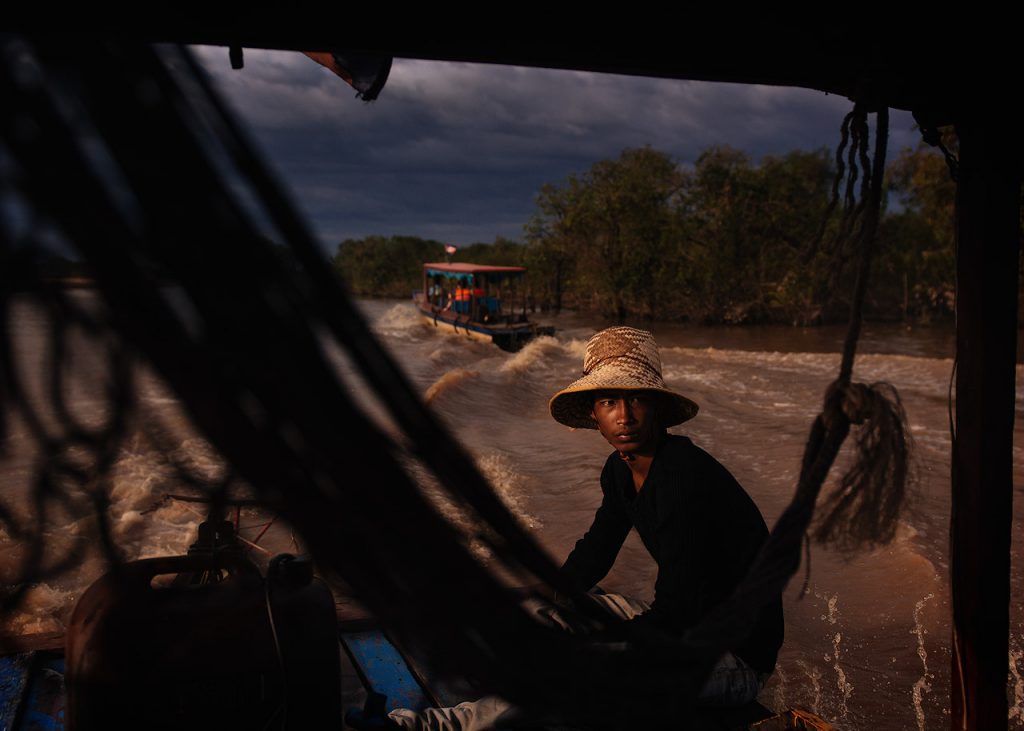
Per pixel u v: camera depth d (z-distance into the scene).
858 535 1.17
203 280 0.64
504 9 1.46
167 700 1.70
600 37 1.54
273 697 1.77
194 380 0.66
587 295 43.97
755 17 1.59
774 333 32.16
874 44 1.65
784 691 4.31
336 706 1.87
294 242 0.66
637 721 1.02
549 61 1.55
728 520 2.24
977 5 1.64
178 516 5.28
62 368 0.63
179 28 1.23
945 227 32.94
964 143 1.98
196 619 1.72
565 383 17.28
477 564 0.83
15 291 0.60
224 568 1.88
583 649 0.98
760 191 37.53
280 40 1.33
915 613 5.12
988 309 2.08
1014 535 6.57
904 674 4.46
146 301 0.63
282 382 0.69
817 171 43.03
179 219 0.61
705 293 38.22
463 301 28.06
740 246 37.94
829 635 4.93
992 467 2.18
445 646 0.87
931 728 3.96
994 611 2.24
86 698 1.66
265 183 0.64
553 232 42.72
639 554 6.21
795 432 11.20
